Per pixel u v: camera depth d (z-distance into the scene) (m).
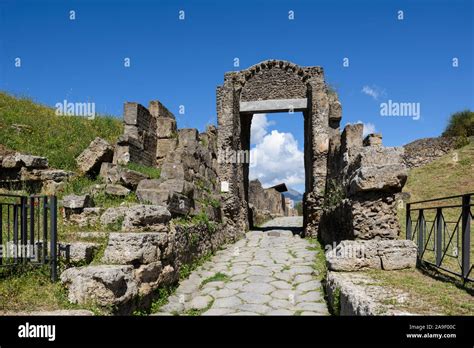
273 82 17.56
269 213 27.27
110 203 7.86
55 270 4.94
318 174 14.11
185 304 5.81
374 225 6.52
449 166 18.20
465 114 28.06
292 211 42.88
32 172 9.20
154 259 5.62
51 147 11.47
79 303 4.37
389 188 6.54
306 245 11.73
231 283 7.04
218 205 12.13
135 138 10.99
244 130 17.53
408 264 6.06
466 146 21.27
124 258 5.16
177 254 7.05
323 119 14.46
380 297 4.20
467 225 4.83
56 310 4.09
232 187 14.30
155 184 8.65
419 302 4.00
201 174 11.41
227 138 14.73
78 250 5.37
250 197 21.88
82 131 13.42
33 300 4.40
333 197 10.16
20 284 4.68
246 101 16.53
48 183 9.13
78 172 10.00
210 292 6.45
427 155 23.66
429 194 15.10
